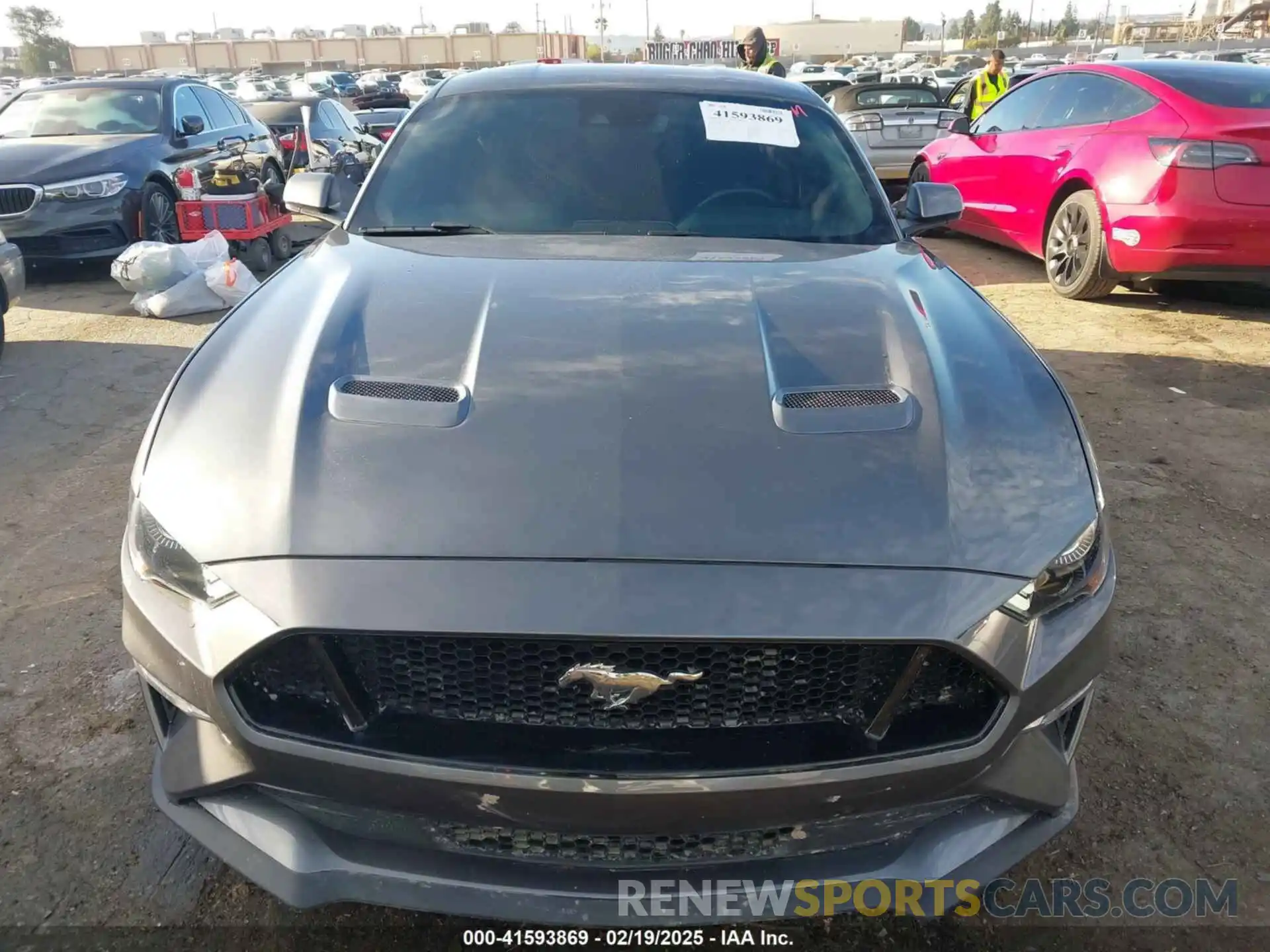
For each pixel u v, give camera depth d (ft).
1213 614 10.00
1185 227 18.43
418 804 5.16
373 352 6.59
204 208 24.58
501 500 5.33
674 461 5.58
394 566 5.07
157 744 6.05
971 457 5.89
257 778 5.35
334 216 10.72
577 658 5.03
